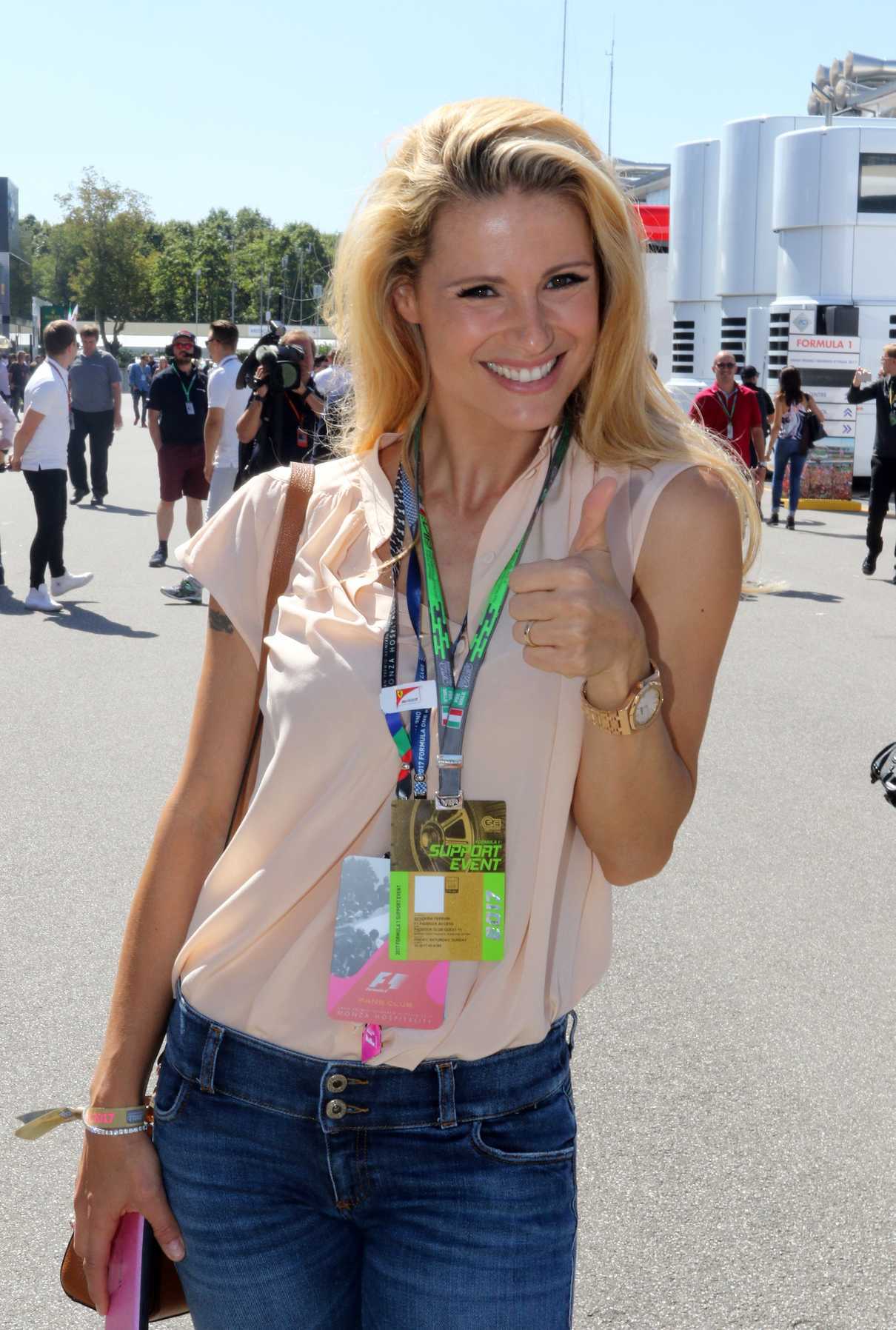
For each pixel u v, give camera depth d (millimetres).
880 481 12320
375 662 1485
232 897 1532
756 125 21516
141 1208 1544
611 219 1470
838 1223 2883
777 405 16312
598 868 1578
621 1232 2840
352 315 1632
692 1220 2881
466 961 1462
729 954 4180
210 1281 1513
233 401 9961
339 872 1487
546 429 1563
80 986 3840
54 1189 2973
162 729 6484
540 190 1452
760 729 6883
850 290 19922
